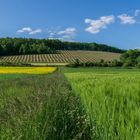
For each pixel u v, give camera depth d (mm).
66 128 7656
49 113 8359
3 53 178625
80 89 13438
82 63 129125
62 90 15367
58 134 7551
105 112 6309
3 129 7215
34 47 191000
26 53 186125
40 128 7059
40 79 35688
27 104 9586
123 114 5906
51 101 10102
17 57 170500
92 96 9047
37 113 7957
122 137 4969
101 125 6039
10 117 8523
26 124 7141
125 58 155250
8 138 6508
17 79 38812
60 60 166000
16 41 191750
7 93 18562
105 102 7492
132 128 4961
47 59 167625
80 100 11531
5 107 10375
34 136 6594
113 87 10836
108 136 5336
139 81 15562
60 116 8445
